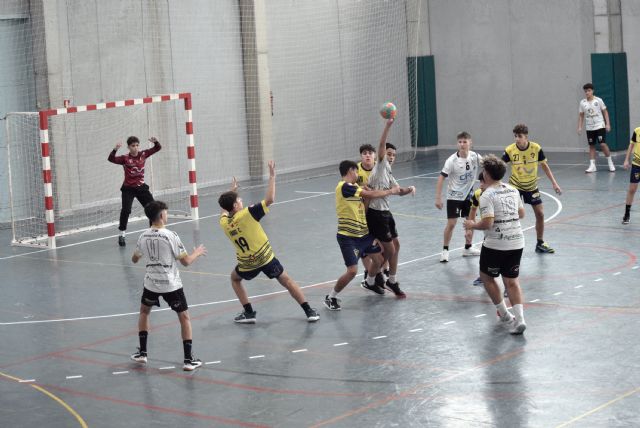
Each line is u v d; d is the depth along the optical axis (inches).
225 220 438.6
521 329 405.1
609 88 1007.0
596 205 727.7
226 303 494.3
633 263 530.0
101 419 332.2
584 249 573.9
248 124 999.6
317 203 818.2
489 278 414.6
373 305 474.0
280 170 1035.3
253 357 397.4
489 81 1126.4
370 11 1106.1
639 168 633.0
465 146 550.0
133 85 892.0
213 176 975.6
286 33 1027.3
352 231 462.6
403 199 805.2
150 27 904.9
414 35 1149.7
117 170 883.4
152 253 385.4
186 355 385.1
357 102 1105.4
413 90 1162.0
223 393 353.7
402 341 408.8
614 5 997.8
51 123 820.6
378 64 1122.7
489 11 1110.4
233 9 976.3
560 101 1066.7
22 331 460.1
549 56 1066.7
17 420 335.6
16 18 811.4
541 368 360.8
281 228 705.6
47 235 692.1
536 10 1068.5
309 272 557.0
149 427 321.1
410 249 605.3
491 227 403.9
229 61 978.1
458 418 313.1
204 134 962.7
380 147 477.4
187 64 940.6
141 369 390.0
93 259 635.5
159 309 489.7
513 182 565.9
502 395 333.4
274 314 466.6
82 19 849.5
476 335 410.9
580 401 322.7
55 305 510.6
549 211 711.7
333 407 331.3
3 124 815.7
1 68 810.2
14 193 825.5
